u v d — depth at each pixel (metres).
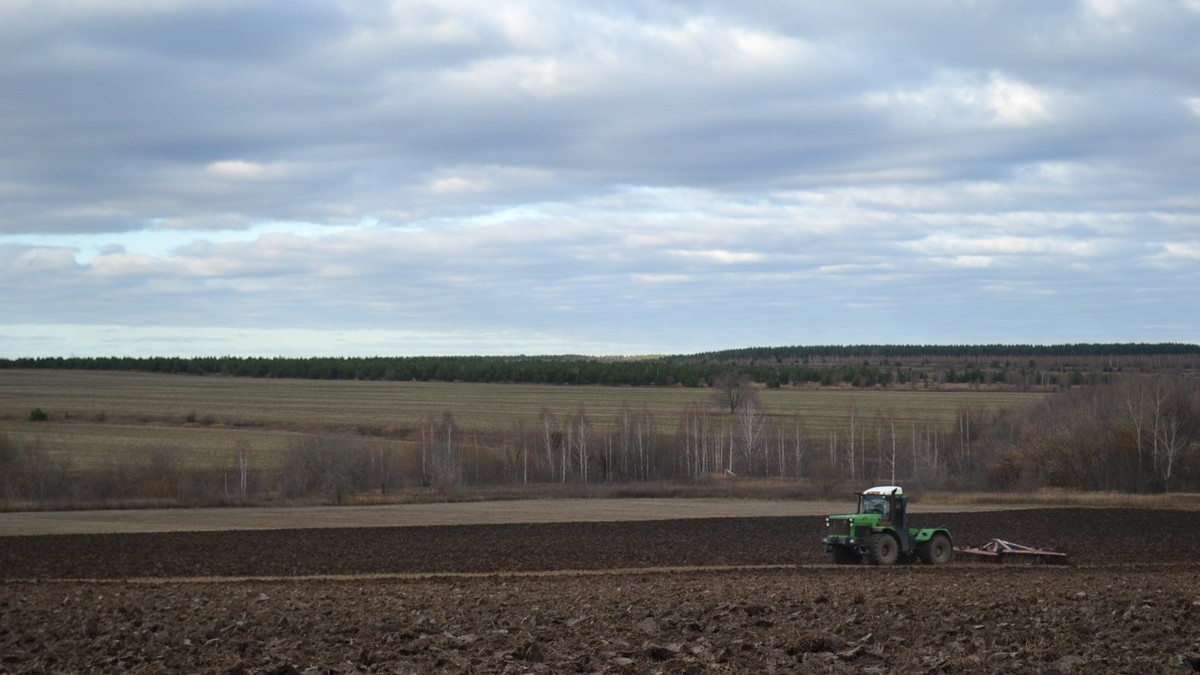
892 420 121.00
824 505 70.69
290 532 53.12
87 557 42.72
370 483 82.69
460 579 34.66
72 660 19.28
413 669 17.62
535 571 36.94
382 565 39.28
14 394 181.75
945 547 38.97
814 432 122.31
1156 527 52.91
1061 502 68.62
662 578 33.84
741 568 36.97
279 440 116.00
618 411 150.00
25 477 79.88
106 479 81.12
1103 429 84.56
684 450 106.25
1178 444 80.69
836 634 20.00
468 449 102.94
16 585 33.84
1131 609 22.83
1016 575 33.84
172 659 19.16
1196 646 18.69
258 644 20.27
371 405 168.38
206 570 38.34
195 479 85.69
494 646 19.72
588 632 21.11
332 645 20.20
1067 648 18.66
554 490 80.50
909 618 22.11
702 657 18.20
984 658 17.84
